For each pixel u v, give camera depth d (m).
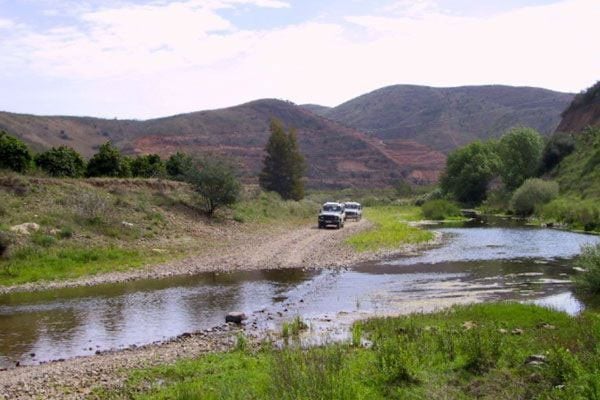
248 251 34.50
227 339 15.83
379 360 11.62
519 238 42.59
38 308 20.14
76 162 43.91
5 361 14.26
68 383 12.19
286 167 79.62
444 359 12.09
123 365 13.42
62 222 31.06
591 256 21.39
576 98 97.69
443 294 22.22
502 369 11.20
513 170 83.06
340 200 102.38
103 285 24.36
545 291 22.45
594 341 12.27
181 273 27.27
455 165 95.06
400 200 107.06
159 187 45.66
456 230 50.44
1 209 29.92
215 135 150.62
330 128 176.00
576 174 71.06
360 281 25.33
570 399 8.98
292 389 9.34
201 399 10.19
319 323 17.56
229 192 45.88
